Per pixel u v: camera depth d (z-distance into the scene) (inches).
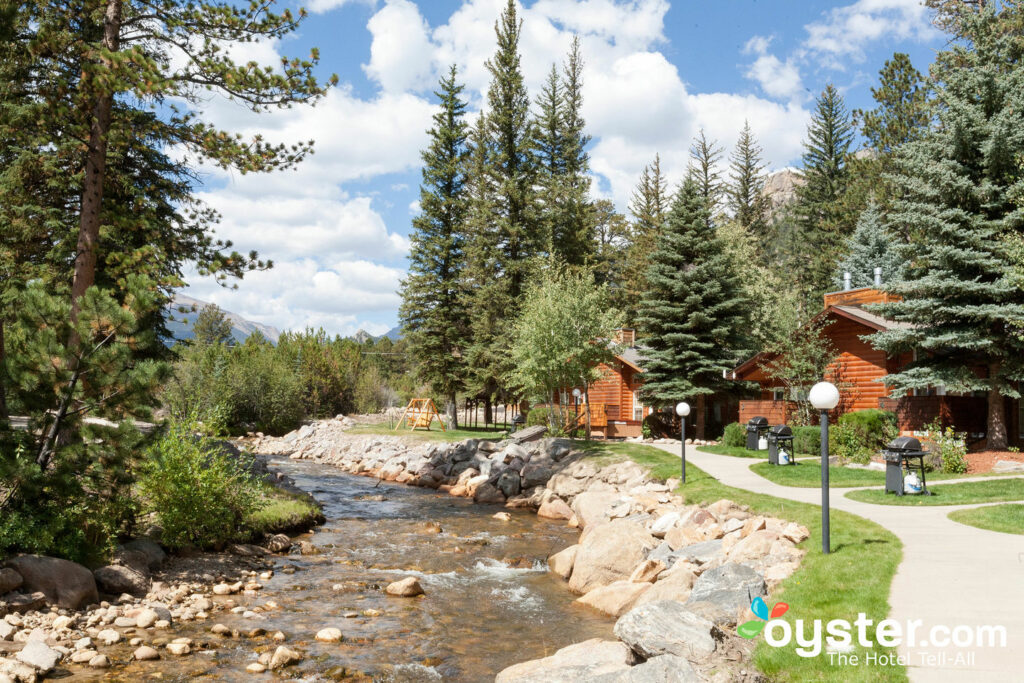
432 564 610.2
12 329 677.9
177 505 552.1
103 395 475.2
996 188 837.8
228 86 693.9
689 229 1455.5
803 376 1216.8
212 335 4217.5
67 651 352.2
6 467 424.5
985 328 828.6
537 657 387.5
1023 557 393.7
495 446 1305.4
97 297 478.0
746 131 2987.2
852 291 1331.2
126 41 673.6
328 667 358.9
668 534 566.6
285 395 2202.3
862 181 2106.3
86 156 721.6
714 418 1588.3
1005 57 925.8
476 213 1852.9
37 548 428.8
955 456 762.8
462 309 1823.3
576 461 1043.3
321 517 807.7
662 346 1478.8
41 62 650.2
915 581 350.9
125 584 461.4
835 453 965.2
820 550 422.3
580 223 2144.4
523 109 1993.1
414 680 348.2
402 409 2596.0
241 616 438.3
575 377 1315.2
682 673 271.6
